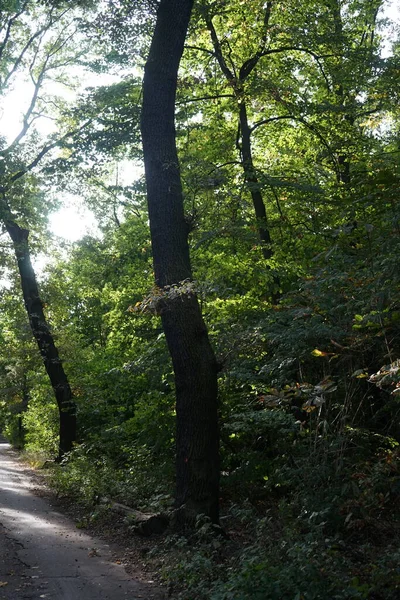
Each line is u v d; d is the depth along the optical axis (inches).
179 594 308.8
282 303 551.2
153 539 434.3
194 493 402.9
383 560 304.8
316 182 729.6
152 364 639.8
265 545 341.1
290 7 724.0
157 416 660.1
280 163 806.5
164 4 447.5
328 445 436.5
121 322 944.9
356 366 429.1
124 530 472.4
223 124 797.2
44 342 956.6
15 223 833.5
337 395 473.1
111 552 414.6
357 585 281.7
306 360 479.5
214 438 411.8
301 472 435.8
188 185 567.5
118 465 783.7
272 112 785.6
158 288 396.2
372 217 409.4
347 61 703.7
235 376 522.0
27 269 943.0
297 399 525.3
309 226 675.4
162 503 517.3
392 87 681.6
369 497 374.9
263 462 539.8
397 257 354.6
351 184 437.7
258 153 865.5
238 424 510.3
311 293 426.3
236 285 709.3
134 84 778.2
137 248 1000.9
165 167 430.9
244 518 407.8
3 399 1286.9
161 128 438.0
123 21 505.0
